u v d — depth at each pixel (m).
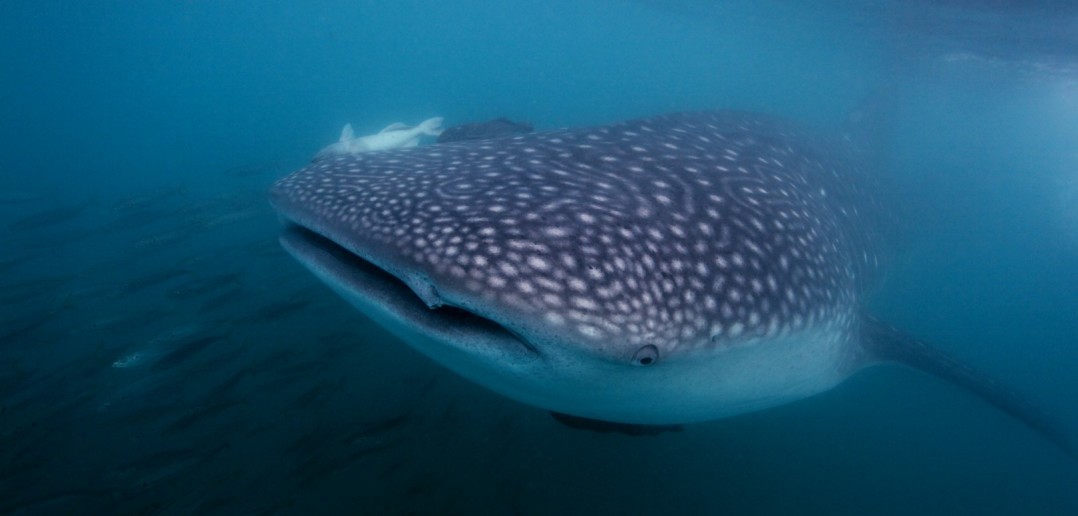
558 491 6.45
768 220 2.99
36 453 6.28
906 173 10.53
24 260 10.14
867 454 10.20
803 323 2.94
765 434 9.32
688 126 4.35
